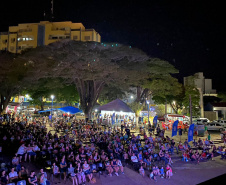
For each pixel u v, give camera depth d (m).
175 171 14.95
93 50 30.72
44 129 23.22
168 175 13.66
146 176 13.85
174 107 46.44
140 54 33.19
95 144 19.28
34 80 33.03
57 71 29.80
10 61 30.48
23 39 76.69
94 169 13.15
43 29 75.44
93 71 30.39
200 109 44.09
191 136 19.77
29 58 29.50
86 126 26.50
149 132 26.88
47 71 29.92
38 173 11.85
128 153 16.39
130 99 53.75
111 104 30.12
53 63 29.23
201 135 27.42
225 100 56.72
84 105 35.56
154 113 37.09
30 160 14.27
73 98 51.31
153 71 38.56
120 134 22.28
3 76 29.75
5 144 17.28
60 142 17.19
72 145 17.48
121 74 32.56
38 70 29.70
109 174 13.63
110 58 31.39
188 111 41.69
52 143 17.02
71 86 47.44
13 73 29.81
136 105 40.03
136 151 16.66
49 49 30.22
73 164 13.56
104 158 14.54
